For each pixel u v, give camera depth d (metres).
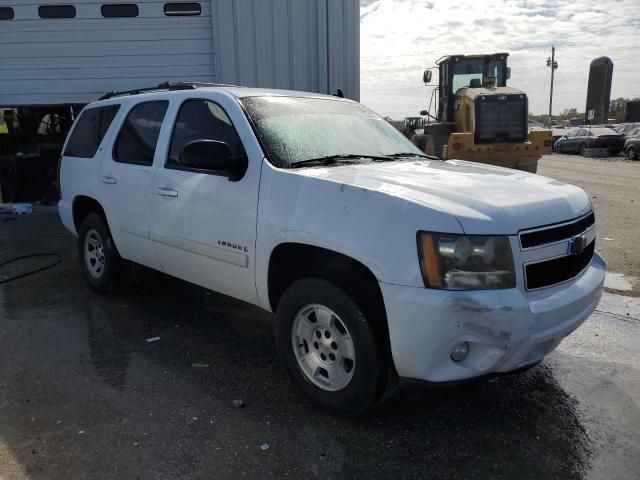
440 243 2.85
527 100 12.90
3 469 2.94
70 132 6.15
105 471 2.93
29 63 9.79
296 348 3.57
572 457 3.09
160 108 4.79
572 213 3.26
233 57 9.51
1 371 4.04
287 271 3.74
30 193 11.36
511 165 13.34
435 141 14.41
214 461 3.02
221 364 4.18
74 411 3.50
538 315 2.92
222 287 4.12
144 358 4.27
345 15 9.55
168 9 9.64
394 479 2.89
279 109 4.18
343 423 3.38
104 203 5.21
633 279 6.31
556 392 3.80
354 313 3.15
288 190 3.50
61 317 5.11
